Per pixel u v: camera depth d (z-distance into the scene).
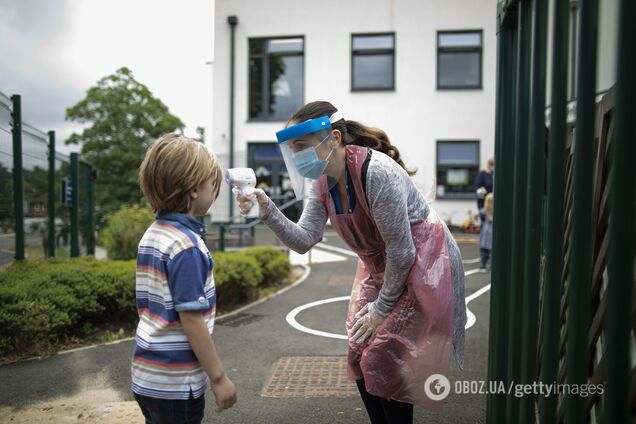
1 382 3.47
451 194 16.38
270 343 4.43
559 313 1.60
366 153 2.03
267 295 6.75
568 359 1.38
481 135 16.16
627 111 1.13
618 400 1.18
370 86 16.59
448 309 2.06
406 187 2.11
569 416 1.39
